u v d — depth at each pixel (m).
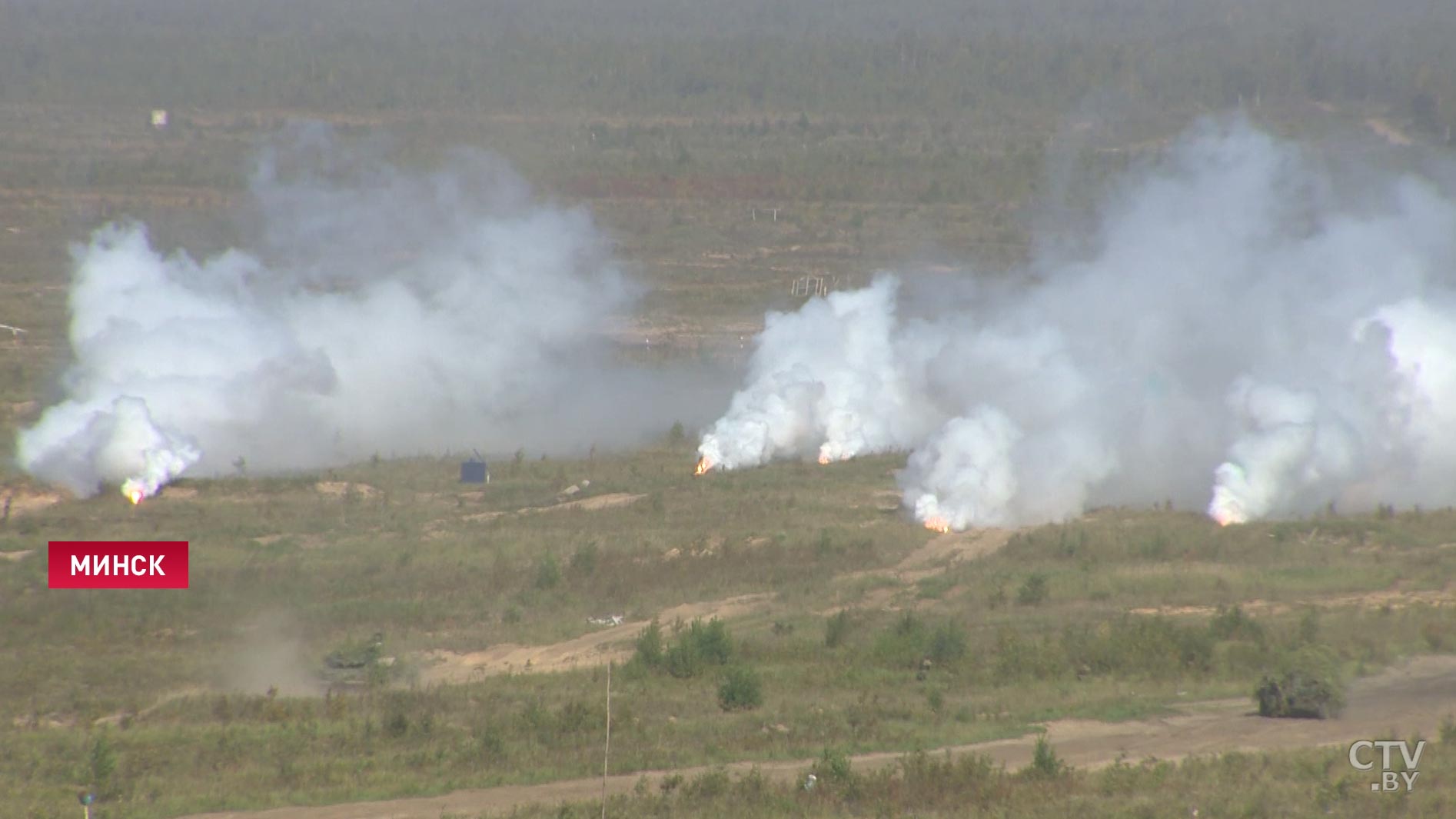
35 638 146.88
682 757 111.50
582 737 116.50
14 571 167.25
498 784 106.00
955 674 134.38
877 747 113.25
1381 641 138.38
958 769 104.44
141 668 138.00
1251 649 135.88
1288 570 166.12
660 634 147.25
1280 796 97.50
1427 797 96.69
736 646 142.62
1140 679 132.38
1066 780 102.88
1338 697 119.75
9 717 124.00
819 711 122.56
